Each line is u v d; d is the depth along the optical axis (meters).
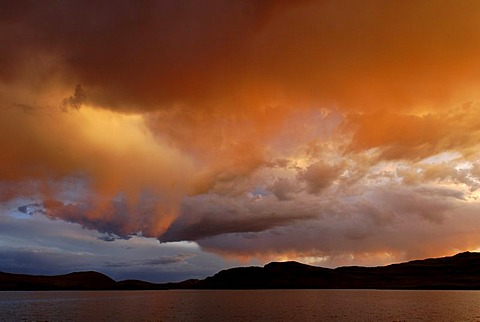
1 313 111.25
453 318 86.31
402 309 112.25
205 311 115.88
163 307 135.25
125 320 90.88
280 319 89.50
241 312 110.88
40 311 119.12
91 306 142.88
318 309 116.75
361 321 82.12
